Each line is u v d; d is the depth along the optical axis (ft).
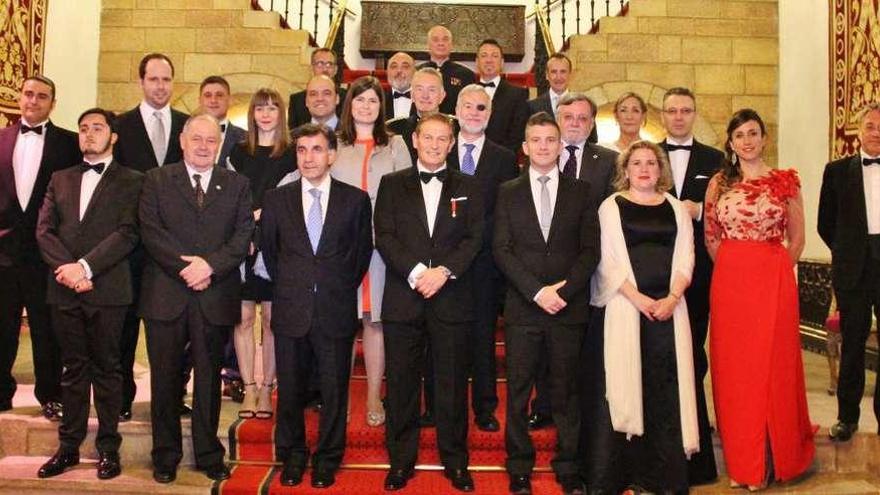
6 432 12.67
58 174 11.96
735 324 11.52
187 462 12.33
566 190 11.46
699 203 12.75
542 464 12.16
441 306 11.08
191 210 11.36
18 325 13.46
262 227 11.62
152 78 13.38
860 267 12.49
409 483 11.36
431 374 12.48
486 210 12.59
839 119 19.58
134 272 12.40
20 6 19.03
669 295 11.12
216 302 11.28
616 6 30.60
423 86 13.17
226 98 14.62
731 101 23.29
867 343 17.70
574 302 11.10
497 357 15.25
